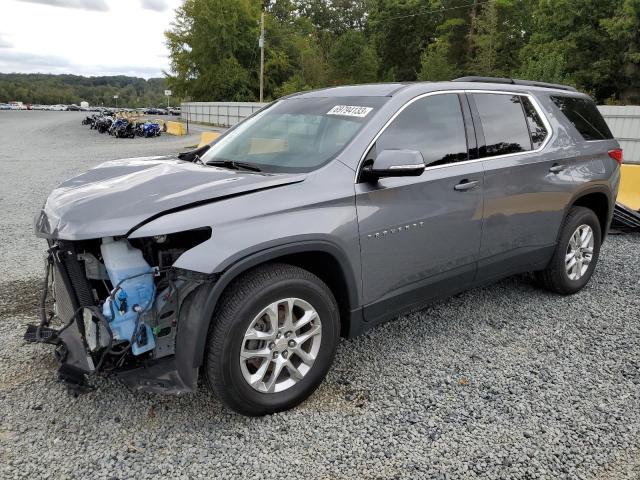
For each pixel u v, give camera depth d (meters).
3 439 2.75
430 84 3.81
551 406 3.15
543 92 4.66
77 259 2.80
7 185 11.36
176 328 2.75
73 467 2.56
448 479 2.54
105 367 2.78
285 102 4.25
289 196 2.94
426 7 61.94
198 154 4.07
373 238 3.22
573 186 4.60
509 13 54.19
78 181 3.43
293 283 2.88
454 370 3.56
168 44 65.38
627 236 7.35
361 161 3.24
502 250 4.13
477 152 3.89
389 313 3.50
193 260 2.59
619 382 3.44
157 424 2.91
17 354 3.63
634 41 34.97
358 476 2.55
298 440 2.81
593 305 4.74
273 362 2.94
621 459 2.70
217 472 2.56
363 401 3.18
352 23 83.88
